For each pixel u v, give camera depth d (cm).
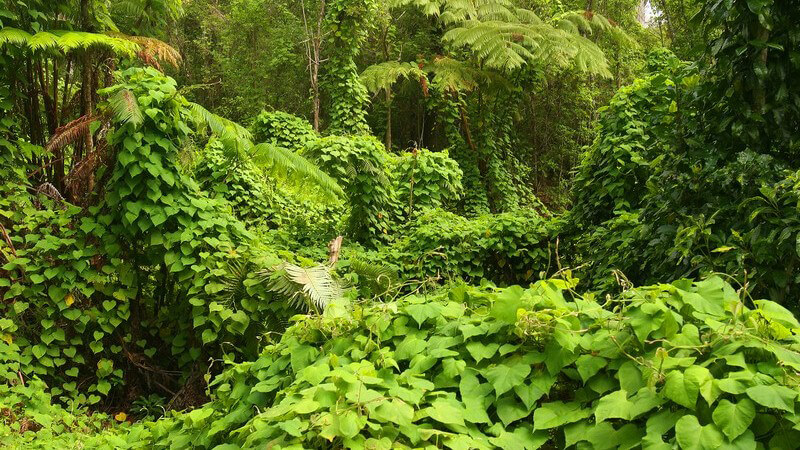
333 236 764
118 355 477
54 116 605
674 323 155
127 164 452
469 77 1416
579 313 173
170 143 466
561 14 1497
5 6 491
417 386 167
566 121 1722
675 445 134
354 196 779
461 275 711
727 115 341
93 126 463
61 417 395
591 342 166
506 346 174
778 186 285
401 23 1622
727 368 147
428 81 1545
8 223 483
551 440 167
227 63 1688
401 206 892
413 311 196
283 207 896
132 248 476
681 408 143
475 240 723
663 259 359
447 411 157
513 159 1566
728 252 304
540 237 711
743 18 314
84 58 586
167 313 491
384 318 201
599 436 149
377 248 783
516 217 745
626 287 180
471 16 1473
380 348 197
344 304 237
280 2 1661
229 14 1792
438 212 809
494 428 162
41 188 507
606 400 149
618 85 1722
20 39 475
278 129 1191
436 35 1590
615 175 579
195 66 1873
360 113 1340
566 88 1677
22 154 522
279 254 497
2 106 495
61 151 574
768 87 326
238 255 463
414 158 918
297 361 206
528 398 162
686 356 151
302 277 437
